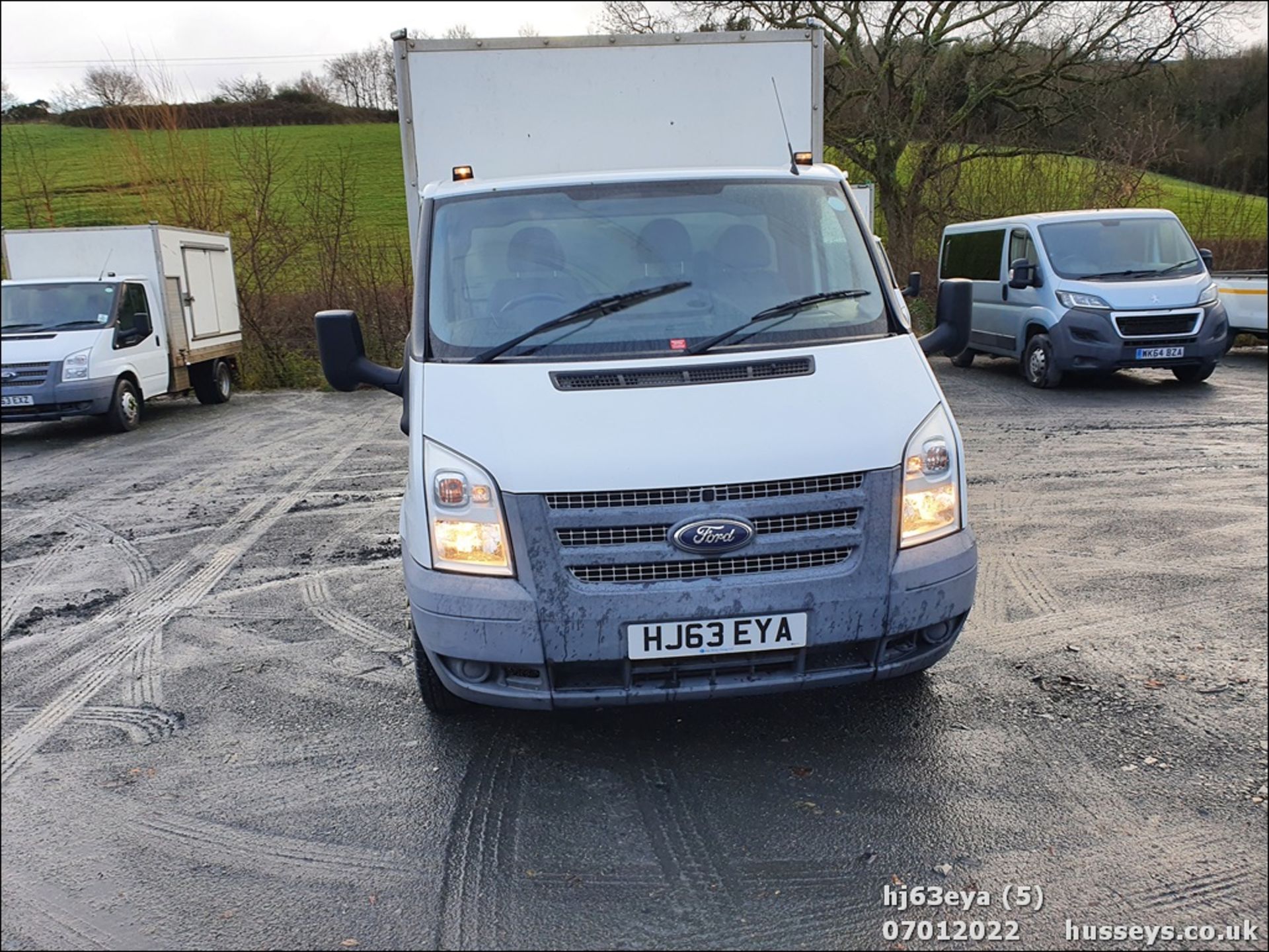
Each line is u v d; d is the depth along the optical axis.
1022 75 21.39
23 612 5.71
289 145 30.39
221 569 6.41
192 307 14.83
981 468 8.45
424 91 5.60
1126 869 2.92
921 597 3.27
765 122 5.79
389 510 7.85
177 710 4.26
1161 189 20.22
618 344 3.72
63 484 9.59
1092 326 12.14
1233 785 3.34
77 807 3.47
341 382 4.24
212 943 2.72
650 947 2.67
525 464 3.18
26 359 12.09
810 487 3.21
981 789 3.37
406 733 3.94
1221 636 4.66
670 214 4.21
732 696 3.29
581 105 5.68
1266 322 14.30
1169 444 9.20
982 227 14.58
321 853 3.13
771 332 3.79
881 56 21.41
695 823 3.23
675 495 3.16
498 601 3.16
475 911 2.83
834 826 3.19
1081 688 4.13
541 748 3.77
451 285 4.04
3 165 24.61
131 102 20.22
